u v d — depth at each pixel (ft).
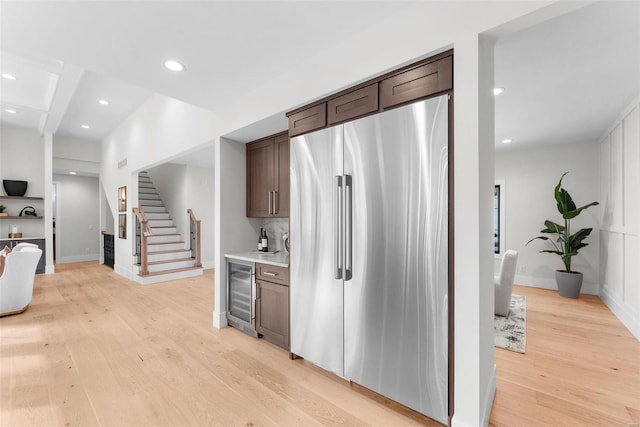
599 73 8.12
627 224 10.74
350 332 6.75
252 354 8.63
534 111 10.87
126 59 7.64
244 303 10.25
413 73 5.79
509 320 11.10
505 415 5.88
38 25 6.23
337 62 6.99
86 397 6.45
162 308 12.97
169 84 8.99
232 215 11.25
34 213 20.11
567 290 14.07
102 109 17.92
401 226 5.89
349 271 6.75
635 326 9.73
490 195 5.68
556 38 6.57
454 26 5.16
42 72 12.78
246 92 9.55
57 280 18.51
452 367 5.26
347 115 6.93
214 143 11.80
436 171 5.40
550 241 15.81
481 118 5.01
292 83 8.09
